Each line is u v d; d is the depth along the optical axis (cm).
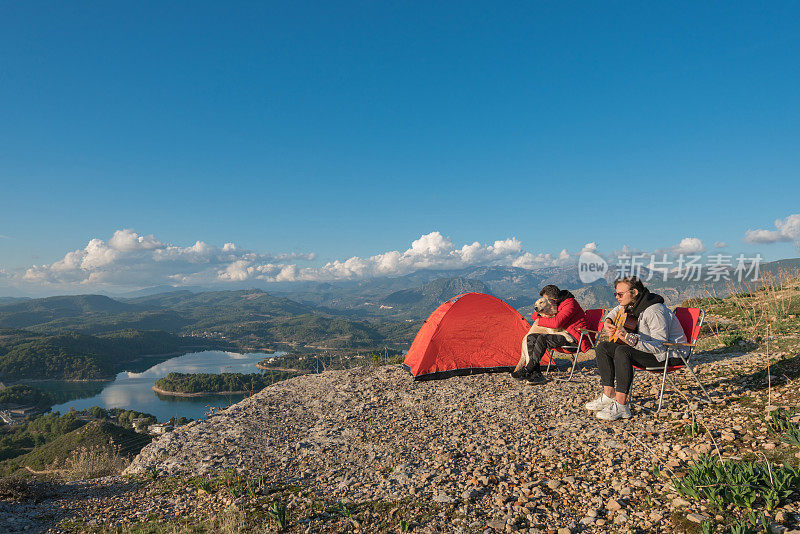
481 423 662
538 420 636
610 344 604
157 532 406
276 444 673
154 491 528
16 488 509
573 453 498
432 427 675
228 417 802
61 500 510
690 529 321
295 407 857
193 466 608
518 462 499
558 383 820
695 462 409
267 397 924
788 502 319
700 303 1330
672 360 591
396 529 383
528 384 830
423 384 930
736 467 362
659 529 332
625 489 398
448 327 970
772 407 502
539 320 834
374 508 426
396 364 1166
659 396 623
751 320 1055
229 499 481
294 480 530
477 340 980
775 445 415
